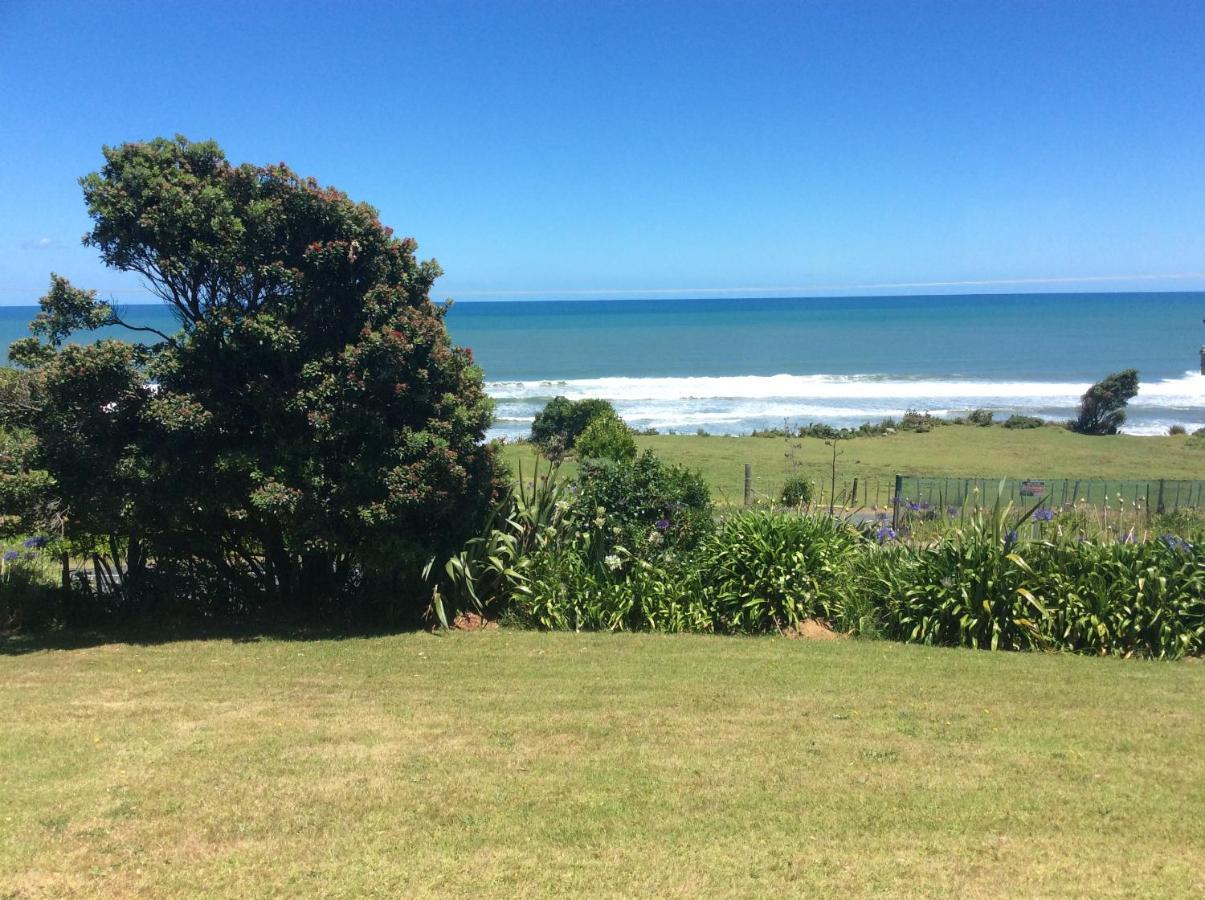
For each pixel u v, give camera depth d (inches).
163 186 300.0
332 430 304.8
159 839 143.2
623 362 2659.9
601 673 259.8
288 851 139.6
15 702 229.6
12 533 314.7
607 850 140.8
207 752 185.5
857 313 6289.4
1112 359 2662.4
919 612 315.9
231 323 304.5
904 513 516.7
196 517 331.3
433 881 130.5
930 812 155.8
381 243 325.1
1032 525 349.4
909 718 212.5
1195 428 1414.9
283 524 328.2
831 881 131.0
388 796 161.5
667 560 340.2
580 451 775.7
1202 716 217.5
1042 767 178.5
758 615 321.4
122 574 355.9
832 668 265.4
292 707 223.8
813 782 169.2
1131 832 148.6
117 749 187.2
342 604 358.9
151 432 313.0
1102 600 298.4
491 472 351.3
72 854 137.4
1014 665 272.8
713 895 127.0
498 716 213.8
